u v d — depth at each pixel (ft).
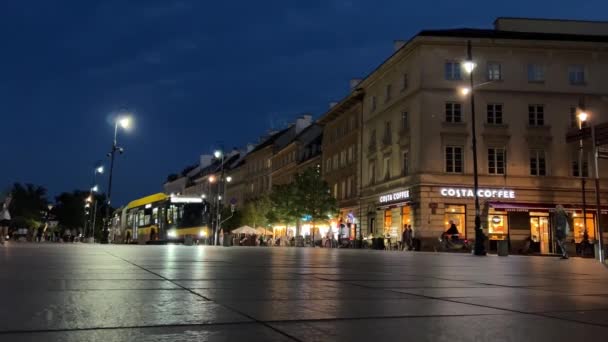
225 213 249.96
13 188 256.32
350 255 69.26
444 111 138.51
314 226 188.14
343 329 12.25
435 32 142.20
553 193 137.39
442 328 12.57
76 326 11.89
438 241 132.26
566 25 157.58
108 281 21.77
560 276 31.60
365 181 173.17
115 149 142.20
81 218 339.77
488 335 11.81
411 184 139.74
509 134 138.62
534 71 141.90
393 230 149.59
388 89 160.76
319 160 219.82
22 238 214.69
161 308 14.74
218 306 15.40
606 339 11.51
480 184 135.54
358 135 179.73
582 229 136.98
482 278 28.60
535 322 13.62
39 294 17.10
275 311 14.71
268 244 211.41
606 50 142.51
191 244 125.08
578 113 130.93
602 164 140.05
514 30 156.87
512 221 135.03
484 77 140.26
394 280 25.99
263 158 295.28
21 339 10.38
